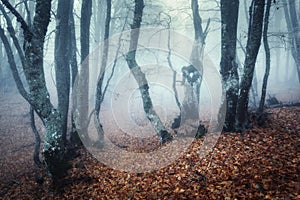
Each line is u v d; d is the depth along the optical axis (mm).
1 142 14828
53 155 7871
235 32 9625
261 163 6836
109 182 7949
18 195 8359
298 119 10633
